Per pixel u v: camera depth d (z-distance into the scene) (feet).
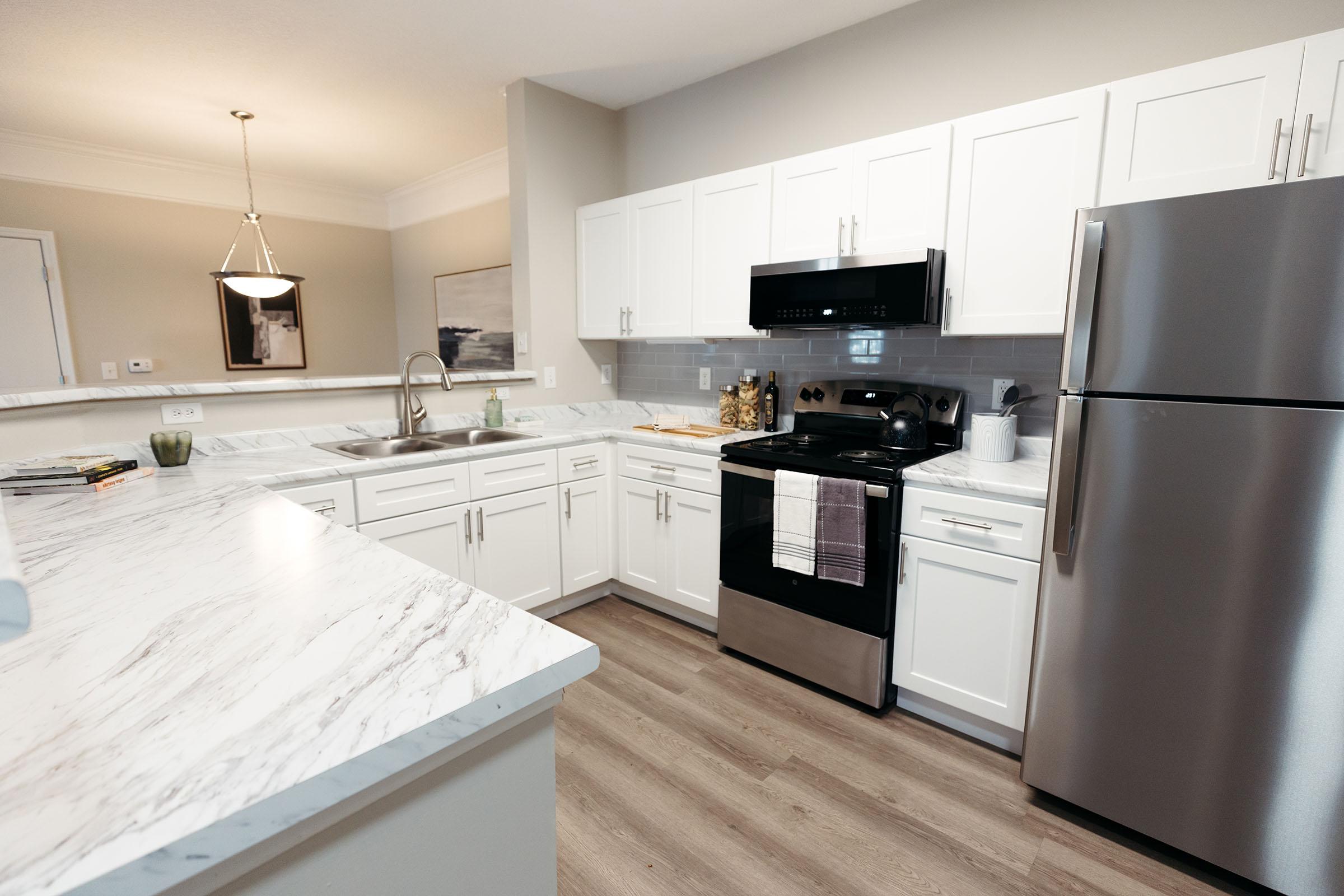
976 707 6.29
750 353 9.94
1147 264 4.53
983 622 6.15
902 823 5.40
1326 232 3.89
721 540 8.21
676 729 6.70
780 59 9.25
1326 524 4.03
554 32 8.63
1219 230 4.24
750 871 4.91
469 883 2.22
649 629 9.14
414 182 16.85
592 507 9.64
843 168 7.53
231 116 11.82
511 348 15.33
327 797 1.69
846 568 6.82
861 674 6.95
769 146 9.51
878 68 8.31
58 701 1.99
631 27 8.52
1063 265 6.13
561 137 10.66
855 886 4.78
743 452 7.76
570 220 10.90
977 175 6.55
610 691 7.42
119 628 2.53
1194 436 4.46
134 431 6.97
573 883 4.79
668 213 9.45
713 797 5.70
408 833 2.03
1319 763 4.21
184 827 1.47
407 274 18.37
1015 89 7.30
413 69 9.74
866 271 7.16
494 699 2.04
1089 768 5.23
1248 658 4.40
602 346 11.71
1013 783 5.91
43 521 4.20
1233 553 4.38
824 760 6.22
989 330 6.64
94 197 13.79
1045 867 4.95
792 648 7.54
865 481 6.70
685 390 10.96
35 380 13.28
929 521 6.42
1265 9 5.87
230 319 15.87
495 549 8.46
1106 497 4.88
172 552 3.51
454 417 9.74
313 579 3.09
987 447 6.83
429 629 2.52
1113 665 5.00
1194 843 4.77
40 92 10.58
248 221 13.64
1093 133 5.83
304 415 8.31
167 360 14.99
